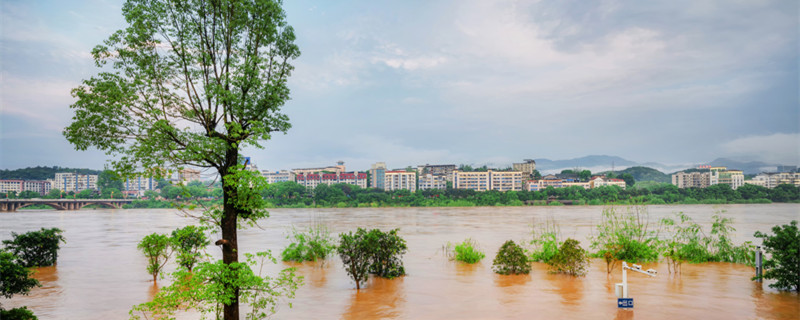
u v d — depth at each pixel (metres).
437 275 18.89
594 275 18.14
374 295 15.46
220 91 10.26
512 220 66.81
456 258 23.09
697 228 22.42
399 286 16.83
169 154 10.11
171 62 10.76
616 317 12.37
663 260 21.30
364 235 17.59
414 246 30.19
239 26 11.51
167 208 153.12
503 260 18.81
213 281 10.18
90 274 20.36
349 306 14.09
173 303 9.69
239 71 11.03
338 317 12.96
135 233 47.94
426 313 13.18
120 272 20.89
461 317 12.70
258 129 10.13
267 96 11.35
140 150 9.68
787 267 14.90
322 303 14.50
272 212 113.62
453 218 75.50
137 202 167.12
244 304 14.38
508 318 12.49
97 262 24.19
